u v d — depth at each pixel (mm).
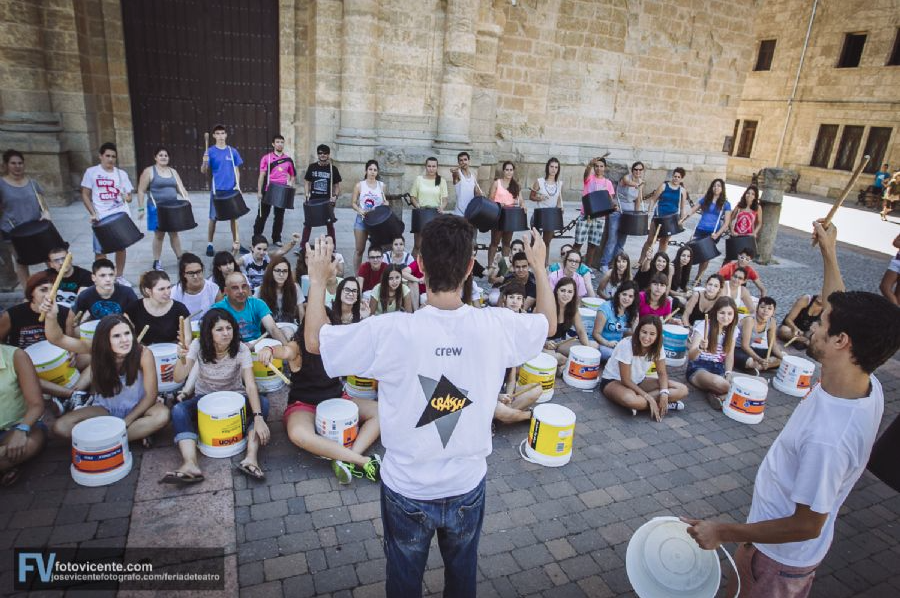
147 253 8062
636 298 6082
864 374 1928
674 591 2529
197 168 12281
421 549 1962
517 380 5074
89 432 3555
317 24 11320
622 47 14797
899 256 5566
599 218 8977
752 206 8969
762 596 2219
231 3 11633
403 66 11898
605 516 3729
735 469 4406
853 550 3654
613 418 4992
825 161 23844
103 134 11281
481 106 13039
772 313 6094
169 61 11523
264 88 12336
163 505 3447
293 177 8852
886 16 21172
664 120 16109
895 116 21141
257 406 4121
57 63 10125
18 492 3469
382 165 8047
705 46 15867
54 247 5609
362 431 4000
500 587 3082
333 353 1826
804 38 23906
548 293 2004
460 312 1841
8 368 3570
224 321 4000
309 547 3242
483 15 12383
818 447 1907
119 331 3762
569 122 14852
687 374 5770
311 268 1839
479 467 1963
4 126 9625
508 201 8578
